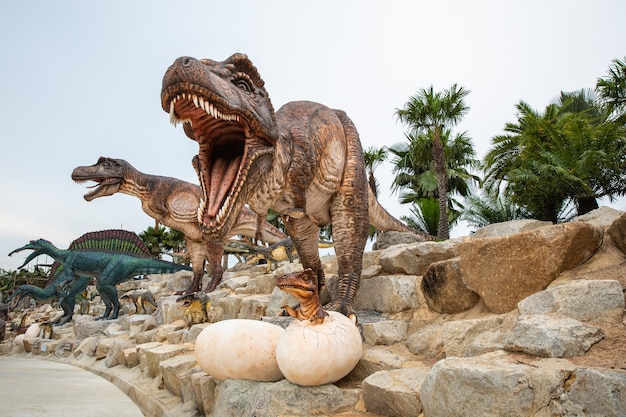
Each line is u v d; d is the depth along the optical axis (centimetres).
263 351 402
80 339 1190
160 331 788
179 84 351
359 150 554
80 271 1405
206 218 388
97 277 1416
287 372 346
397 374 341
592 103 2269
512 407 238
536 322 288
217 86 362
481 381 250
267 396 347
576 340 265
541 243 372
